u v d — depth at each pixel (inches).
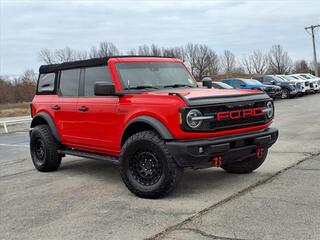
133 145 245.0
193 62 3171.8
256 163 280.4
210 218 203.2
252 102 252.7
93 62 293.6
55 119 327.0
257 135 253.6
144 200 241.4
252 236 177.8
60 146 335.6
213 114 234.7
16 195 273.4
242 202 224.4
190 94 241.6
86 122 293.6
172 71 299.1
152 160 240.4
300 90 1230.3
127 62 283.0
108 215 218.8
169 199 238.7
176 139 231.8
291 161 321.4
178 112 228.1
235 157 248.2
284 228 184.2
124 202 240.2
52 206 242.4
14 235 199.9
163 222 202.8
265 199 227.0
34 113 353.4
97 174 322.3
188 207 222.5
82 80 306.2
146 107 245.0
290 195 231.1
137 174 247.8
